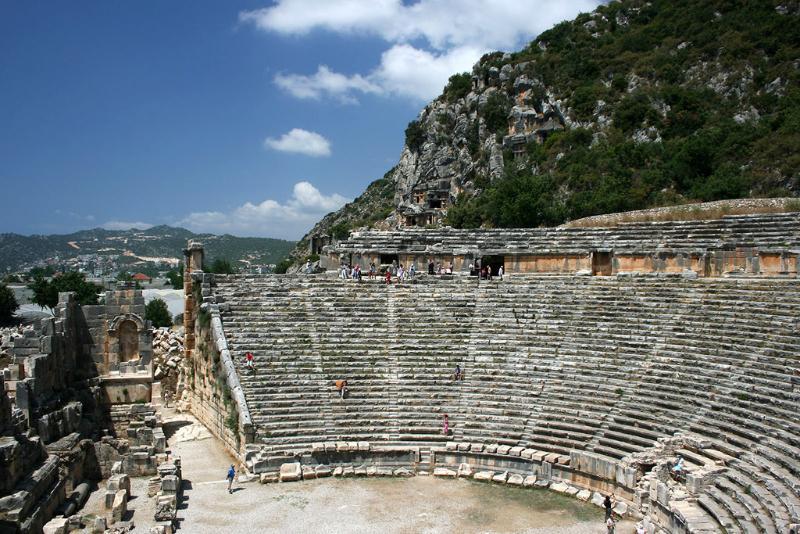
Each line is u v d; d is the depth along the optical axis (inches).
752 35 3661.4
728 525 760.3
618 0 5265.8
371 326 1405.0
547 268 1604.3
